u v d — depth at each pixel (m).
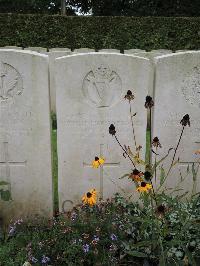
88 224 3.23
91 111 3.59
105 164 3.78
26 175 3.77
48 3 20.64
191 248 2.95
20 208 3.89
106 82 3.51
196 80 3.58
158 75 3.54
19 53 3.38
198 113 3.69
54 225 3.49
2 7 19.92
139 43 12.05
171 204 3.05
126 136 3.70
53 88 7.33
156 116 3.67
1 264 3.11
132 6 19.97
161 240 2.77
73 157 3.75
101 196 3.90
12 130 3.61
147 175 2.60
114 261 2.92
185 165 3.88
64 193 3.88
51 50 8.70
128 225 3.15
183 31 12.10
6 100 3.52
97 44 11.95
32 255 3.01
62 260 2.96
